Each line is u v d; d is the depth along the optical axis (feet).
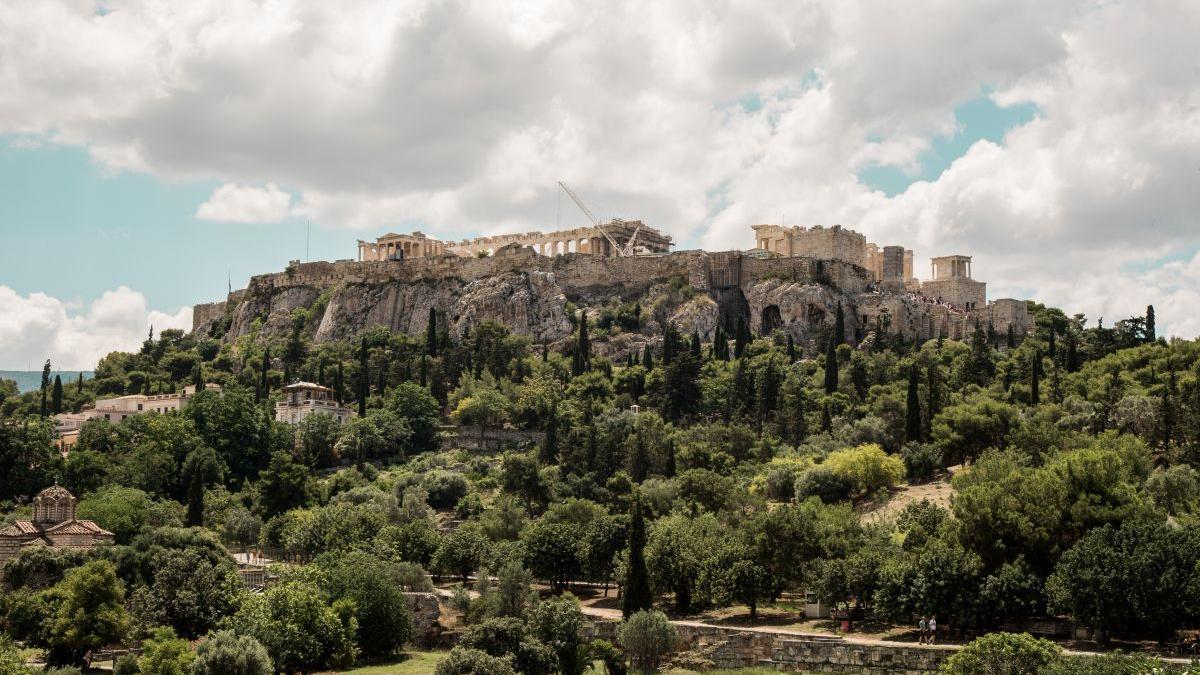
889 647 456.86
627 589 533.55
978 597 466.70
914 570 485.15
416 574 598.34
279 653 479.41
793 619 538.88
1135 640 451.12
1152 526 456.45
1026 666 390.21
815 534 554.87
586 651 490.90
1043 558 488.02
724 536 584.40
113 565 545.03
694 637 511.40
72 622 489.67
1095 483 510.58
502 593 550.77
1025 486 506.48
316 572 551.59
